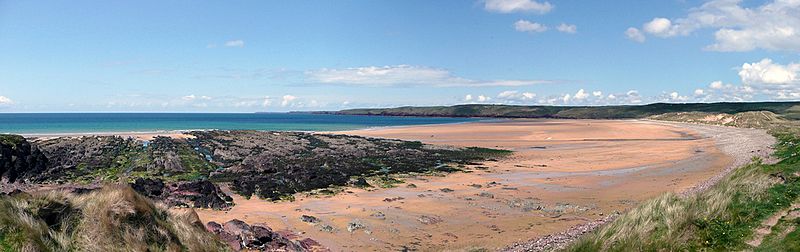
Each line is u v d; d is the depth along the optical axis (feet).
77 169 136.26
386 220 78.07
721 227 42.65
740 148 177.17
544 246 59.62
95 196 41.70
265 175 125.29
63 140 195.52
